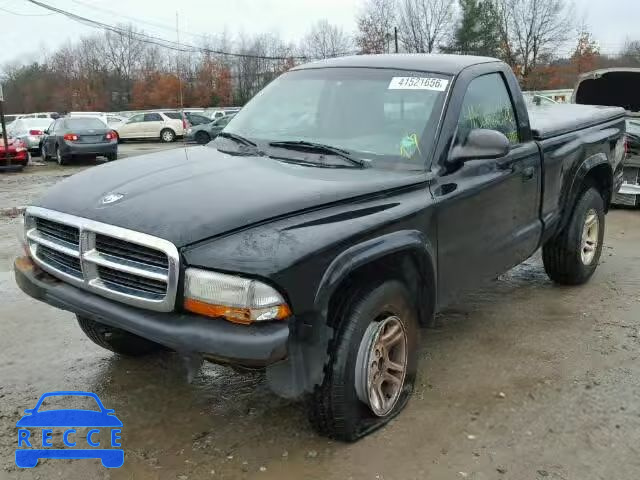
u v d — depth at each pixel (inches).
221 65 2438.5
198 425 135.0
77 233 120.0
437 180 139.7
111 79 2701.8
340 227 114.8
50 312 204.2
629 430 132.1
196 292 104.4
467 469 118.3
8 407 142.8
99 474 117.8
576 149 201.8
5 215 388.8
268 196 115.6
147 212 113.0
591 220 223.5
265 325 103.3
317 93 163.6
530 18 2319.1
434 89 151.7
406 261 132.0
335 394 118.0
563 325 191.3
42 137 817.5
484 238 157.5
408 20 2306.8
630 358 167.3
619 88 461.7
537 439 128.6
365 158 142.7
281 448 125.3
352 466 119.0
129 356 167.9
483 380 154.5
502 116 169.6
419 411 138.9
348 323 118.1
